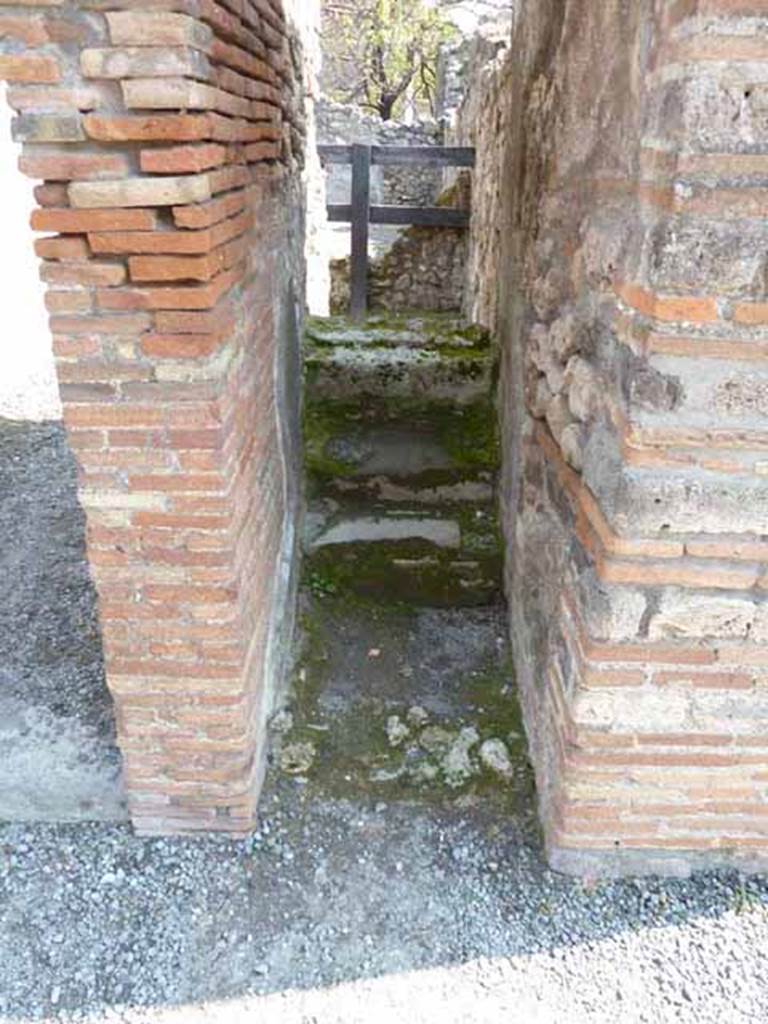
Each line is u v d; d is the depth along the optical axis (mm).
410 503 3908
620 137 1833
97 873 2264
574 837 2236
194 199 1568
